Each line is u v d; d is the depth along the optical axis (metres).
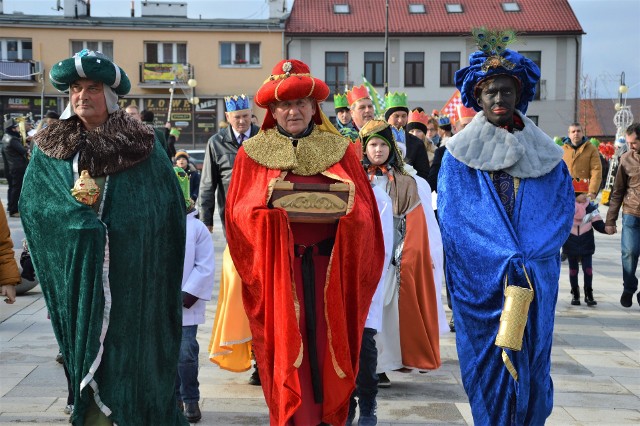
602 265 12.45
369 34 41.25
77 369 3.85
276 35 41.38
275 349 4.00
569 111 42.09
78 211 3.85
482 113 4.60
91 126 4.12
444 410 5.48
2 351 6.85
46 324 7.88
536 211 4.37
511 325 4.07
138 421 4.00
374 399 4.98
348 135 6.63
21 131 19.31
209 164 6.88
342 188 4.05
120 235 3.92
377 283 4.36
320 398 4.12
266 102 4.21
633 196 8.92
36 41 41.09
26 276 5.34
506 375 4.29
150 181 4.06
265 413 5.38
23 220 4.03
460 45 41.56
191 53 41.56
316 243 4.14
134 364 3.96
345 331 4.09
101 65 3.98
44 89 41.28
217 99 41.91
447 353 7.08
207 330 7.69
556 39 41.81
